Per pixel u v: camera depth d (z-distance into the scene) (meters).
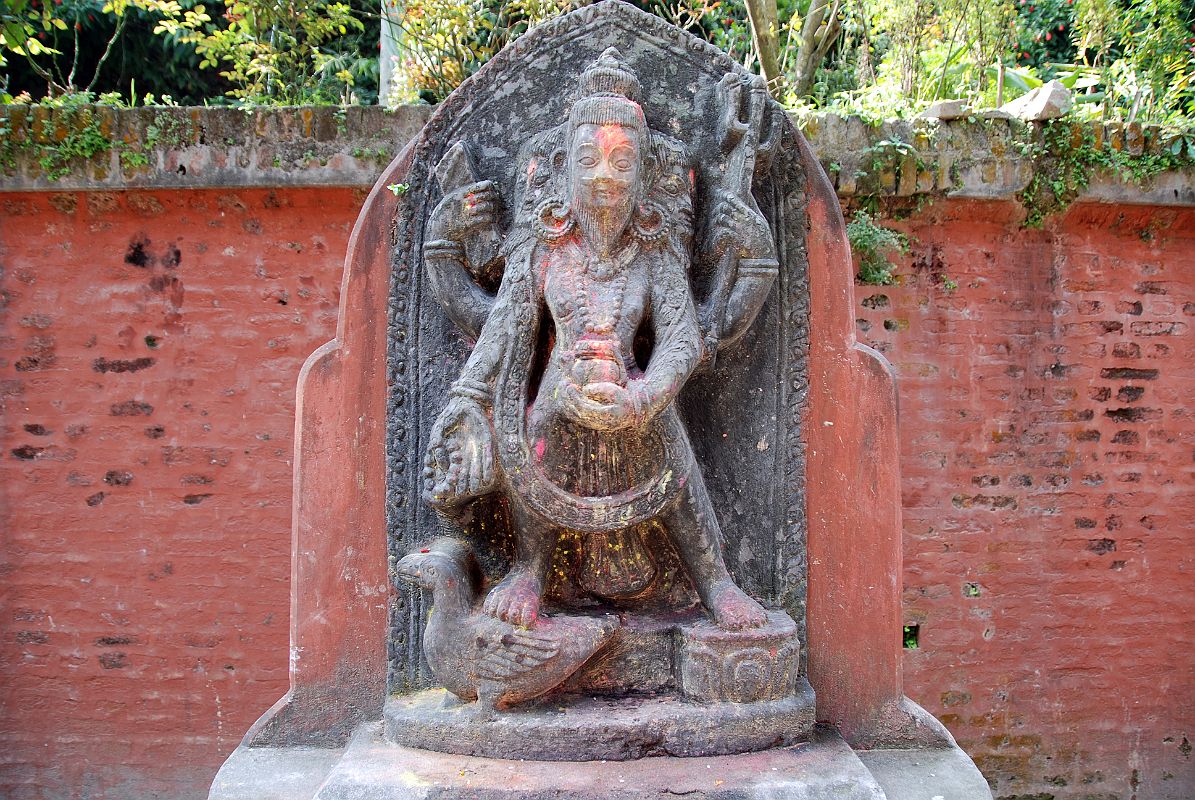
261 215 4.07
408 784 2.09
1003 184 3.99
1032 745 4.22
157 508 4.11
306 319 4.09
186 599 4.11
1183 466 4.27
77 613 4.12
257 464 4.10
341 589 2.55
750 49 6.07
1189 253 4.26
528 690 2.21
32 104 3.92
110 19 7.39
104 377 4.10
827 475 2.59
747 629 2.28
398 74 5.02
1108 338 4.23
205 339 4.10
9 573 4.10
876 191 3.99
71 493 4.10
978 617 4.21
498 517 2.49
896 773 2.41
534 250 2.31
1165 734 4.24
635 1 6.54
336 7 5.15
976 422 4.20
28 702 4.11
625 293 2.25
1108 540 4.25
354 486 2.56
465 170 2.43
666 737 2.22
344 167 3.91
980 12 5.06
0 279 4.06
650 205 2.31
